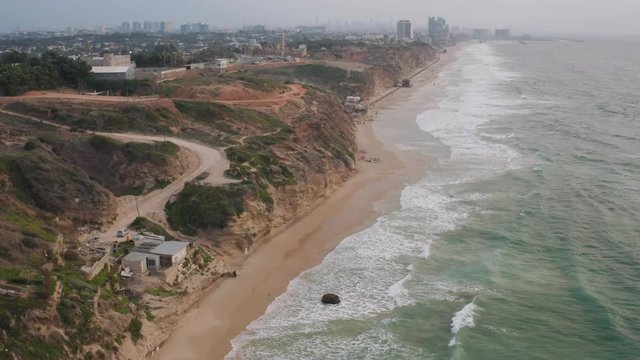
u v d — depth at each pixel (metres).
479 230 62.75
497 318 44.62
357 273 53.44
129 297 42.66
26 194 51.88
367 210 70.38
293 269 54.56
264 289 50.53
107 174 63.69
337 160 82.06
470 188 77.81
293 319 45.62
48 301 35.06
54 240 44.25
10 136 66.00
